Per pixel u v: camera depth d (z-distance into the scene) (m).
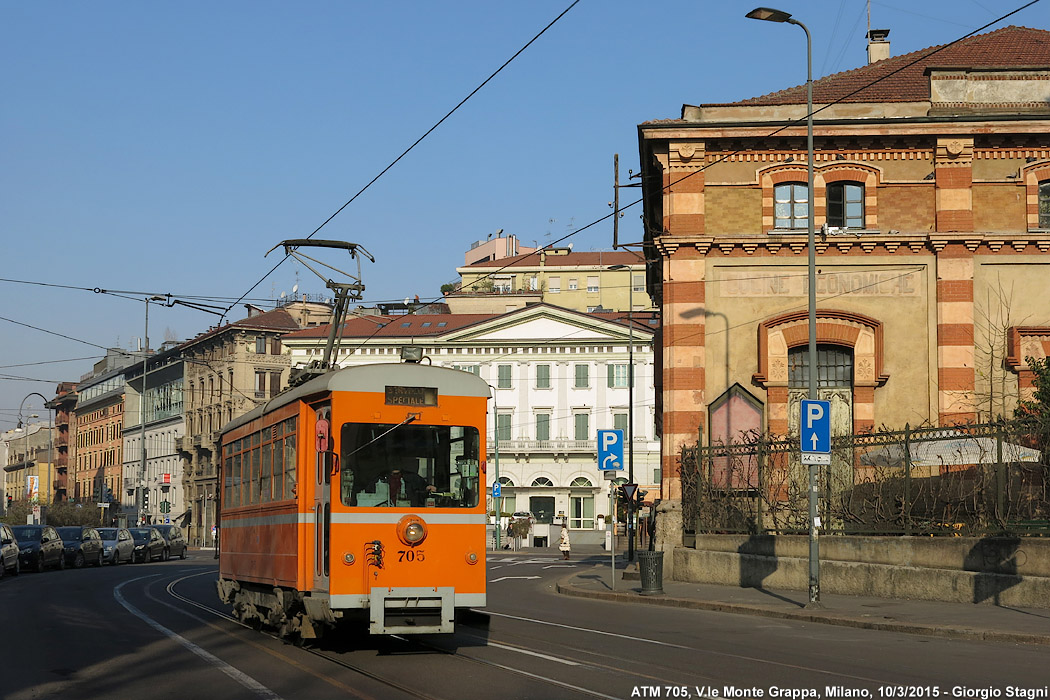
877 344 31.75
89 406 125.25
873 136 31.92
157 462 103.75
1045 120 31.41
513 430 81.94
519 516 75.06
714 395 32.12
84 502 102.88
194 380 97.19
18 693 12.17
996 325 31.59
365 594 14.61
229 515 20.88
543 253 109.44
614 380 81.31
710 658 14.46
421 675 13.08
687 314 32.22
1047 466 20.23
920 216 31.98
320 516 15.02
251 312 93.81
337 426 14.83
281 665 14.19
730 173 32.53
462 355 82.62
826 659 14.34
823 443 22.02
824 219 32.19
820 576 25.05
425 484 15.05
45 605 24.64
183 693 12.06
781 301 32.19
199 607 23.95
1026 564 20.36
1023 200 31.83
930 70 32.28
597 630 18.48
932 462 22.98
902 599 22.75
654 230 39.44
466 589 15.02
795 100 33.47
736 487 28.81
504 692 11.70
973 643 16.39
